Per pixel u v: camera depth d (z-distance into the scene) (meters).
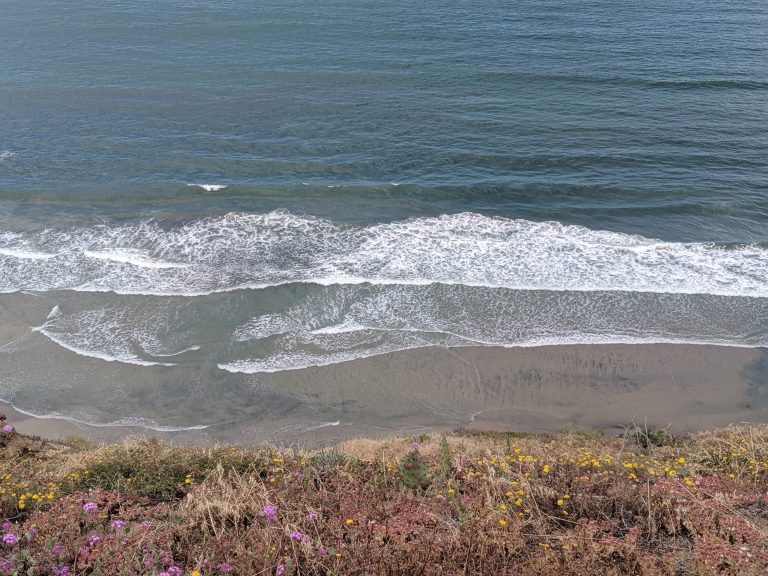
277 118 32.38
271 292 19.56
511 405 15.84
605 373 16.86
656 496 7.30
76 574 5.98
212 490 7.62
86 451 11.20
